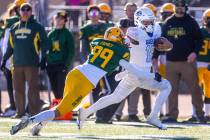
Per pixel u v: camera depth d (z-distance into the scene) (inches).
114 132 1480.1
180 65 1763.0
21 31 1803.6
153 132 1486.2
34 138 1320.1
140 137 1386.6
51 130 1502.2
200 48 1750.7
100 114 1692.9
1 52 2000.5
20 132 1439.5
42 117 1328.7
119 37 1373.0
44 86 2378.2
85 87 1343.5
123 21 1678.2
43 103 1914.4
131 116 1786.4
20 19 1819.6
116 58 1363.2
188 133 1473.9
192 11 2374.5
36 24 1806.1
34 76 1819.6
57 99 1839.3
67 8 2517.2
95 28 1822.1
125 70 1464.1
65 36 1865.2
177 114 1769.2
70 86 1344.7
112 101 1465.3
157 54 1665.8
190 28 1749.5
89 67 1350.9
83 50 1823.3
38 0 2208.4
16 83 1827.0
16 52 1814.7
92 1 2568.9
